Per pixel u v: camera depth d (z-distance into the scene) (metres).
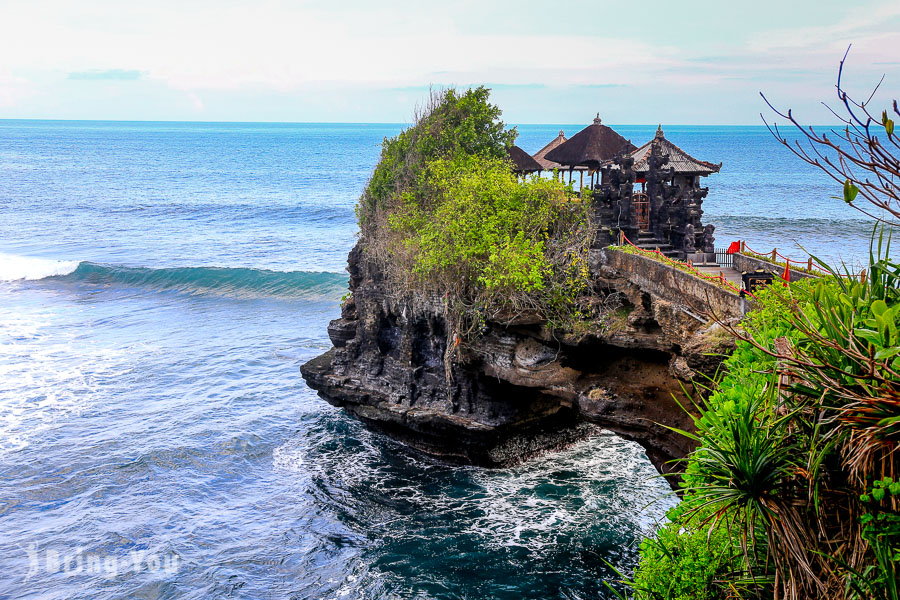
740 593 10.77
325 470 32.44
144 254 85.00
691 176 35.16
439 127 36.25
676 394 25.45
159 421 37.16
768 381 10.57
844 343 9.12
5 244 91.81
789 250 74.62
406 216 32.53
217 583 24.28
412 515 28.47
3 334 52.47
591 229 30.14
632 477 31.30
